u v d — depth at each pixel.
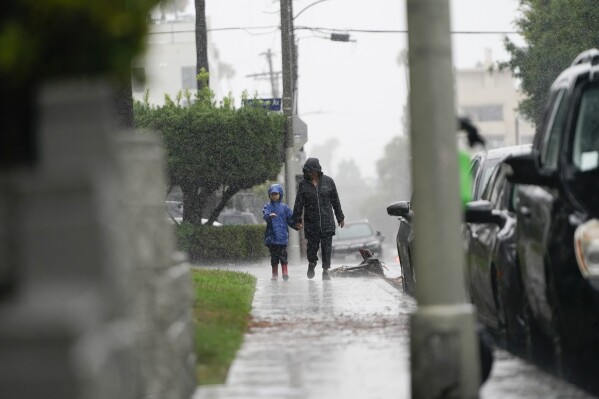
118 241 13.17
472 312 18.14
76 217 11.83
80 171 11.85
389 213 42.69
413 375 18.12
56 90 13.01
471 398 18.03
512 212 29.80
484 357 21.02
